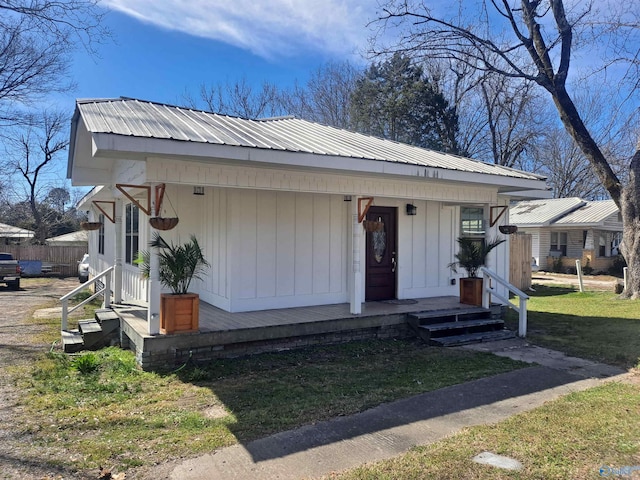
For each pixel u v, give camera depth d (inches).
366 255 379.9
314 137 324.8
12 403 191.6
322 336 296.2
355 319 303.9
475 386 217.0
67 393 204.4
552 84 524.7
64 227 1521.9
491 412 182.9
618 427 164.6
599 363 259.6
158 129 226.8
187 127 251.4
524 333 330.6
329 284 358.9
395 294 391.5
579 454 143.5
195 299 250.5
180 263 244.2
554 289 668.1
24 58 640.4
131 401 194.1
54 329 361.4
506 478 129.0
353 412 182.4
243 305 321.1
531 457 141.6
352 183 299.0
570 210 1040.8
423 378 229.6
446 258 418.9
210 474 132.5
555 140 1316.4
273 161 236.1
